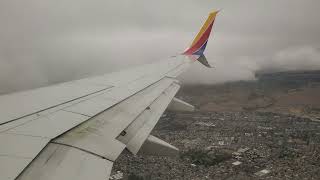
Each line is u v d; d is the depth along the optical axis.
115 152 6.72
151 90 13.22
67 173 5.29
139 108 10.53
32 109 8.41
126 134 8.24
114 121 8.67
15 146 5.87
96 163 5.91
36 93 10.24
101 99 10.37
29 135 6.51
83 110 8.86
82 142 6.64
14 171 4.95
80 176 5.29
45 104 8.98
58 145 6.26
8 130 6.69
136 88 12.91
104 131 7.76
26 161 5.33
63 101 9.49
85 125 7.73
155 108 11.18
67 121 7.74
